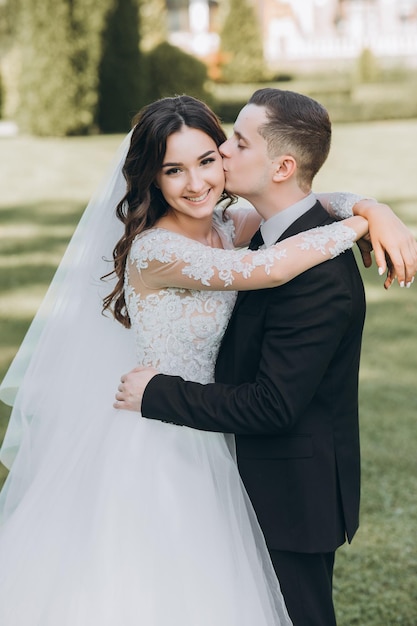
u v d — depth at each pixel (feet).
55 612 6.78
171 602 6.70
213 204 7.05
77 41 46.88
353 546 11.28
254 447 7.04
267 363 6.66
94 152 43.16
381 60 69.31
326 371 6.98
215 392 6.72
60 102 47.39
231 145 6.92
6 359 18.29
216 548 6.86
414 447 14.25
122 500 6.89
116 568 6.75
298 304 6.63
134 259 7.13
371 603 9.96
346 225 6.85
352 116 52.19
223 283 6.68
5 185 37.17
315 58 76.02
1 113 60.03
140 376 6.98
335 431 7.08
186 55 52.54
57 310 8.02
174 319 7.12
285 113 6.73
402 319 21.09
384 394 16.65
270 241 7.10
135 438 7.14
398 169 38.68
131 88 48.80
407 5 82.48
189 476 7.02
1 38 76.69
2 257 26.81
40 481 7.55
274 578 6.94
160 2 69.10
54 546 7.04
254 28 66.18
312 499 6.92
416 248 6.82
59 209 33.27
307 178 6.96
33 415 8.05
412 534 11.54
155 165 6.88
